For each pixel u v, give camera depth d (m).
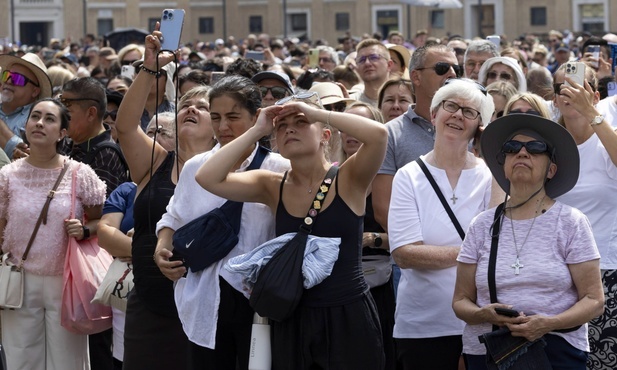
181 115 12.34
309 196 10.20
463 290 10.27
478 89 11.45
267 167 10.97
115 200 13.66
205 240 10.59
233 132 11.07
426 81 13.92
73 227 13.64
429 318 11.30
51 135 13.80
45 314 13.83
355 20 112.44
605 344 11.88
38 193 13.77
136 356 11.94
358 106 13.97
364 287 10.24
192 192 10.98
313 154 10.16
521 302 9.84
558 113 14.31
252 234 10.72
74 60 45.75
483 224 10.22
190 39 115.00
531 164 9.95
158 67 11.67
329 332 10.02
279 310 9.91
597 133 11.57
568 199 11.90
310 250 9.97
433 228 11.30
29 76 18.11
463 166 11.48
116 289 13.10
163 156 12.13
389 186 13.17
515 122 10.14
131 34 65.75
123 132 11.88
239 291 10.68
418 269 11.30
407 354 11.52
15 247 13.72
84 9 105.56
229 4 114.88
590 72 14.77
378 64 20.27
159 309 11.80
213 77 18.05
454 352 11.32
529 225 9.99
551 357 9.88
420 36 53.16
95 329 13.56
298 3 113.88
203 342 10.66
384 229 12.97
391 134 13.64
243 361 10.88
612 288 11.83
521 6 109.12
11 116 18.23
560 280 9.80
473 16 109.44
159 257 10.86
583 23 107.94
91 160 15.23
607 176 11.85
